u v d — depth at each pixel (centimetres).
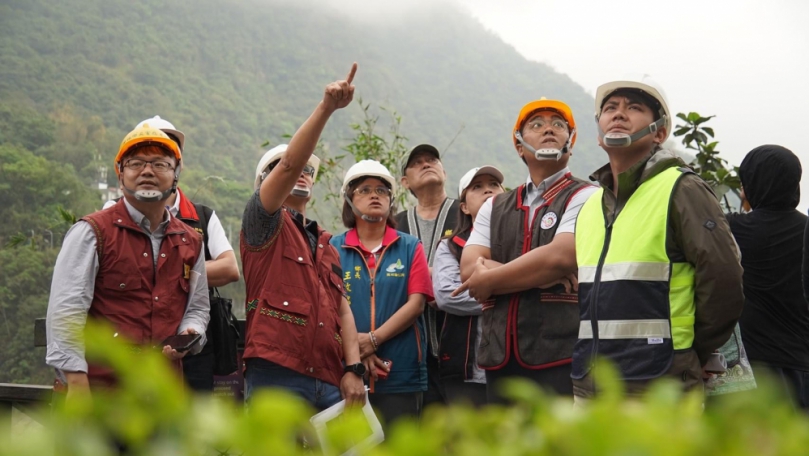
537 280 378
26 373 2512
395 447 56
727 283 286
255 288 385
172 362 351
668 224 299
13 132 6631
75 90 12281
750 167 414
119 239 347
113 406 54
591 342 308
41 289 2677
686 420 55
